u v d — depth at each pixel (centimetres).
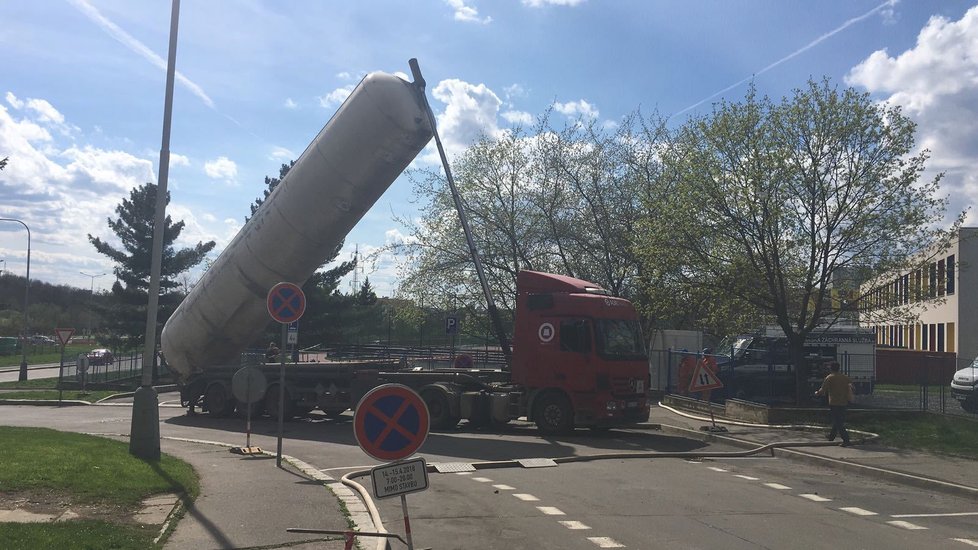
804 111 1930
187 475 974
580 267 3019
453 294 3111
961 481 1078
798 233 1950
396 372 1881
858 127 1886
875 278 1958
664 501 940
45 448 1095
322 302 4275
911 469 1189
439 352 3444
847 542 741
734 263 1986
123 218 4394
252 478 1018
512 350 1741
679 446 1528
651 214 2541
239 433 1741
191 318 1984
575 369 1655
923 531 801
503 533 761
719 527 796
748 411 1923
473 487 1031
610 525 800
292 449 1434
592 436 1680
